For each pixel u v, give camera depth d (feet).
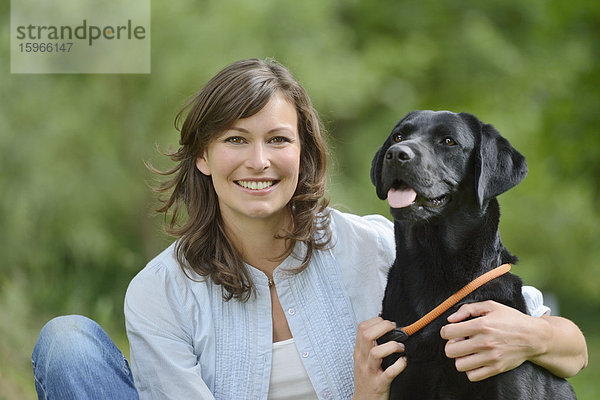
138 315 10.16
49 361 9.85
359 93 38.81
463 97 46.14
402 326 10.05
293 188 10.33
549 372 9.98
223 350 10.20
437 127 10.14
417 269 10.07
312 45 37.78
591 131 41.83
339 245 10.98
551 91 44.70
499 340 9.05
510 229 46.57
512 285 10.09
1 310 18.75
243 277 10.47
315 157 11.01
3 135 32.99
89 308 23.18
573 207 48.37
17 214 28.55
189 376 9.82
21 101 33.99
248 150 9.99
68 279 24.82
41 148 33.76
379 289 10.93
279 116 10.07
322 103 37.17
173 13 34.50
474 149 10.20
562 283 51.01
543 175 45.37
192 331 10.27
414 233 10.04
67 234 29.94
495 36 44.57
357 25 46.42
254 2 35.40
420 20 45.34
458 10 46.21
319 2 38.93
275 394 10.32
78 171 34.60
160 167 20.07
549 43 45.34
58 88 34.86
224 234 10.55
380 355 9.53
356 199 40.57
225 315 10.34
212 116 10.05
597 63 42.47
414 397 9.79
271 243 10.60
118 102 36.01
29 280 23.93
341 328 10.50
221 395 10.12
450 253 9.98
